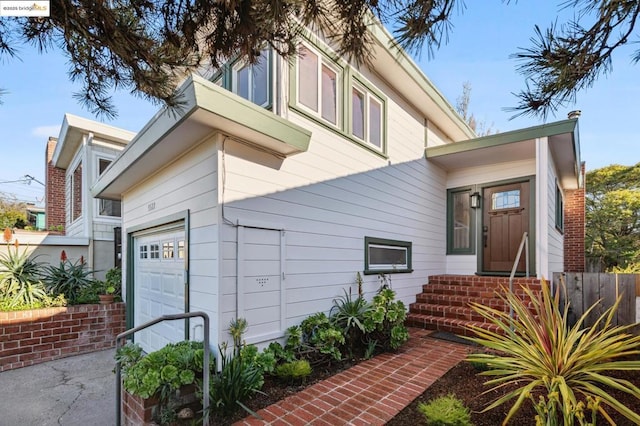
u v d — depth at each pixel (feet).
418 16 5.45
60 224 30.96
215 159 10.87
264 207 12.16
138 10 5.77
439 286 20.56
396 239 19.33
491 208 23.07
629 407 8.00
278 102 12.96
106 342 17.83
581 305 12.96
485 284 19.49
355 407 9.18
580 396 8.19
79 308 17.16
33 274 18.01
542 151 18.02
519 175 21.88
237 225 11.18
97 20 5.59
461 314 17.33
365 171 17.25
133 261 18.08
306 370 10.74
